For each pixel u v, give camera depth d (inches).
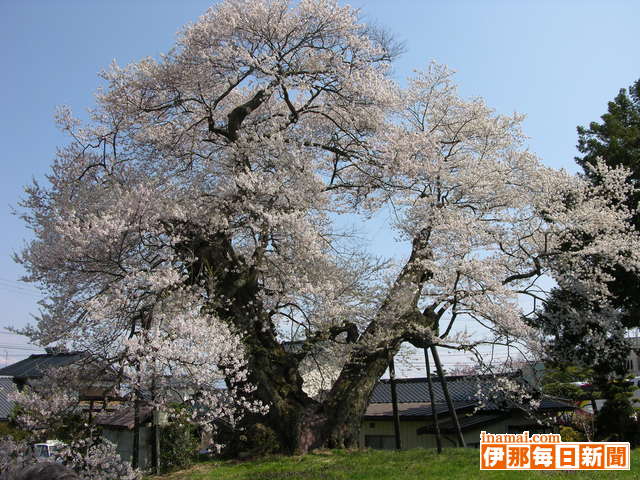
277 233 446.9
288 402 440.5
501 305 449.7
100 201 402.3
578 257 518.3
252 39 483.5
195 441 465.4
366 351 455.2
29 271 388.5
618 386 631.2
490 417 620.4
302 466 383.6
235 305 452.1
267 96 484.4
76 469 342.6
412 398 788.6
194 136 486.3
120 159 465.1
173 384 339.9
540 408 616.7
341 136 528.4
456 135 556.7
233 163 472.1
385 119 510.9
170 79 473.7
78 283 398.6
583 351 569.9
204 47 471.8
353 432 443.8
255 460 411.5
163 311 368.2
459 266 442.6
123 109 481.1
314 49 501.0
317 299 452.1
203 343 346.3
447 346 448.5
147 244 408.5
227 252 455.5
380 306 476.1
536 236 539.2
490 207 523.5
